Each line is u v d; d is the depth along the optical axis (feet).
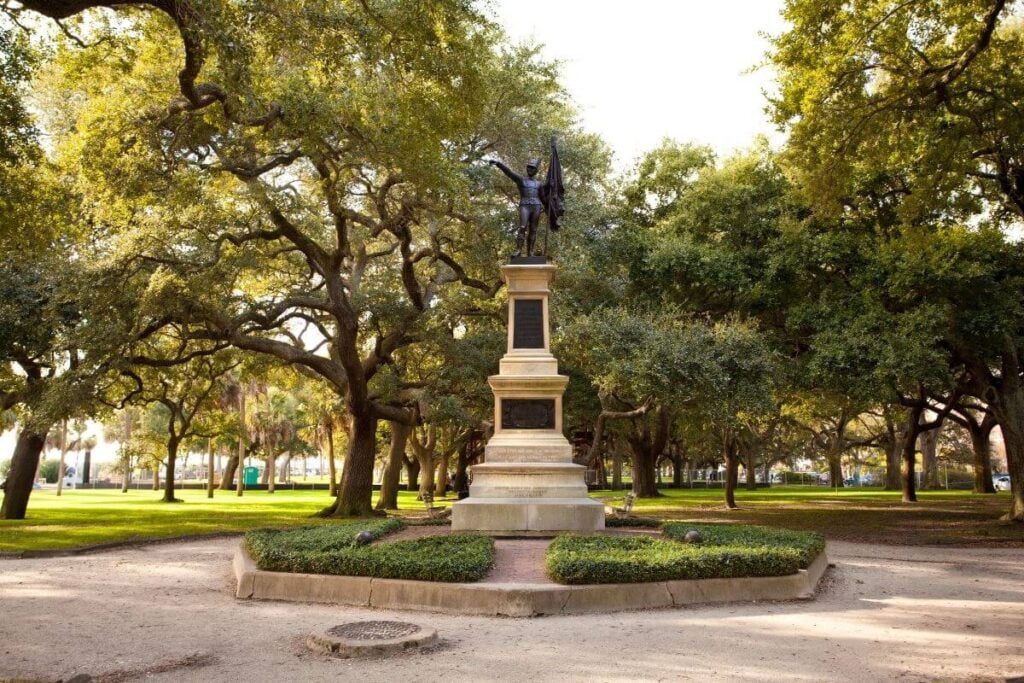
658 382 69.46
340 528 51.16
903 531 77.66
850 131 64.85
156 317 79.41
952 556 56.49
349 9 49.37
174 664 25.38
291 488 264.31
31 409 83.97
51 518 92.02
